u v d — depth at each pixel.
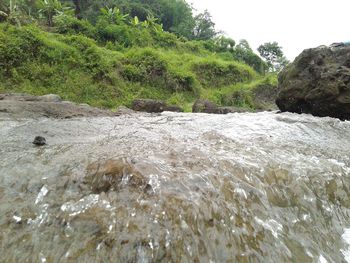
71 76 14.52
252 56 30.78
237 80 23.41
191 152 3.46
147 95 16.30
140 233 2.13
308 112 7.71
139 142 3.88
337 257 2.47
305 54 7.94
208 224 2.32
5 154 3.43
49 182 2.71
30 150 3.56
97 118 6.34
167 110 11.23
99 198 2.46
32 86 13.17
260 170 3.21
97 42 20.91
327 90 7.07
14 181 2.77
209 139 4.34
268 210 2.71
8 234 2.17
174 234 2.17
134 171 2.66
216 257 2.16
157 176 2.64
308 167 3.54
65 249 2.06
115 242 2.07
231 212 2.50
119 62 16.92
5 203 2.47
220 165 3.14
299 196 3.04
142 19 34.91
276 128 5.34
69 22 20.39
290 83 8.00
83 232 2.17
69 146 3.67
